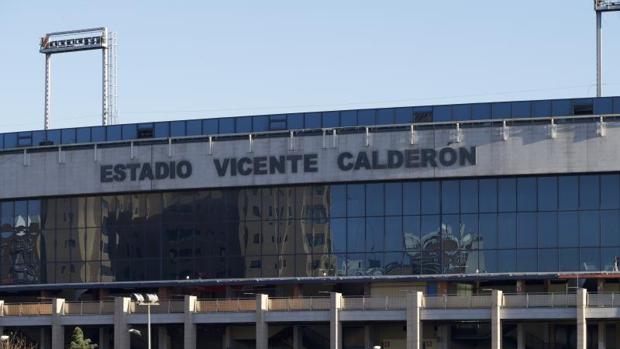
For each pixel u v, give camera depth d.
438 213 114.81
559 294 105.94
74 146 122.50
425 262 114.69
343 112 118.88
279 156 117.38
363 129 115.94
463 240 114.25
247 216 118.56
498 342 105.44
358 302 108.75
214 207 119.44
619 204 112.44
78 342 106.44
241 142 118.38
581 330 104.12
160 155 120.19
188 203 120.12
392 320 107.88
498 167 113.38
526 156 113.06
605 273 110.19
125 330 113.19
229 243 118.75
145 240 120.94
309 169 116.69
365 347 111.56
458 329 110.69
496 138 113.56
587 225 112.75
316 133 116.81
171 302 112.56
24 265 124.06
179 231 120.12
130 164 120.81
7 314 116.00
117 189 120.94
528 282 113.62
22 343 112.44
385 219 115.62
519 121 113.38
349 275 115.88
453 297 106.88
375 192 116.12
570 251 112.75
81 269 122.44
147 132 123.19
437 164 114.31
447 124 114.50
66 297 122.62
